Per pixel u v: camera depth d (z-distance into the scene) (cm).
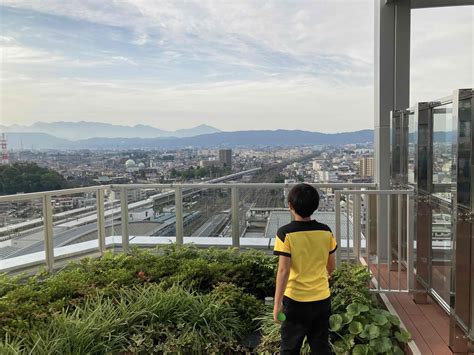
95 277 391
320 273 253
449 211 308
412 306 360
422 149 365
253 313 362
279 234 254
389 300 374
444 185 320
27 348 265
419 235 367
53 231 506
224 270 430
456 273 272
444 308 327
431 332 308
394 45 521
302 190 256
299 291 248
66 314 312
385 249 500
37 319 301
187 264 426
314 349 254
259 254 472
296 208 254
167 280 386
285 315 251
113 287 361
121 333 301
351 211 486
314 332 255
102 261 454
